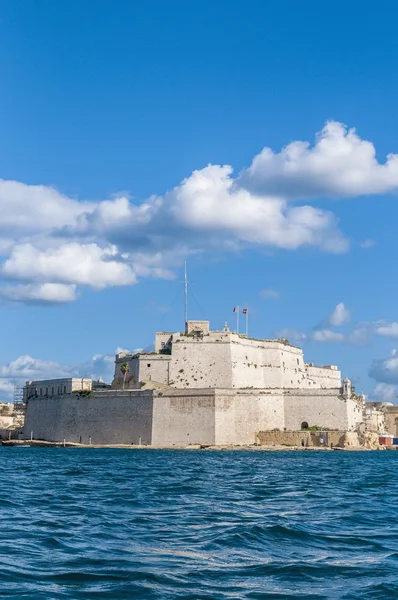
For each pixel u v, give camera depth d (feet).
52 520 133.39
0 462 316.81
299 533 120.37
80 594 83.35
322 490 197.88
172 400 447.83
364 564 99.19
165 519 136.26
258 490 195.42
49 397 514.27
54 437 497.05
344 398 464.24
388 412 602.85
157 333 509.35
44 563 97.09
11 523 129.39
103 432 465.88
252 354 499.10
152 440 445.37
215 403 442.09
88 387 507.71
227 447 435.94
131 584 87.35
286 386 515.50
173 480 224.53
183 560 100.22
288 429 467.52
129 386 490.90
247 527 123.54
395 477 248.11
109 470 266.57
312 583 89.61
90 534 118.83
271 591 85.97
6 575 89.92
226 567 96.78
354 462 339.77
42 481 218.18
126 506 156.35
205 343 481.87
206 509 151.94
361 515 144.87
